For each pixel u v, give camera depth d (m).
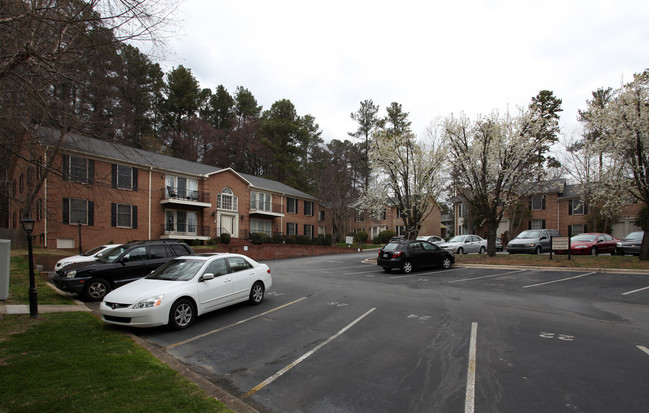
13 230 22.50
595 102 18.94
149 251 11.27
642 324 7.15
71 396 4.06
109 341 6.24
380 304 9.41
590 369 4.95
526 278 13.38
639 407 3.90
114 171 22.84
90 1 5.78
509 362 5.28
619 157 17.45
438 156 21.77
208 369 5.30
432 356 5.60
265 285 10.00
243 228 32.66
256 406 4.17
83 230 21.58
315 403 4.20
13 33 5.61
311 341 6.48
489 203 20.47
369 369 5.15
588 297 9.87
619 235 32.34
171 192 26.53
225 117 49.91
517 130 18.91
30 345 5.90
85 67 7.04
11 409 3.75
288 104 52.03
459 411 3.92
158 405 3.88
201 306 7.88
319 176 43.00
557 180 32.44
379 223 46.59
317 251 29.92
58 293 10.95
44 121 7.78
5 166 10.24
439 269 17.05
